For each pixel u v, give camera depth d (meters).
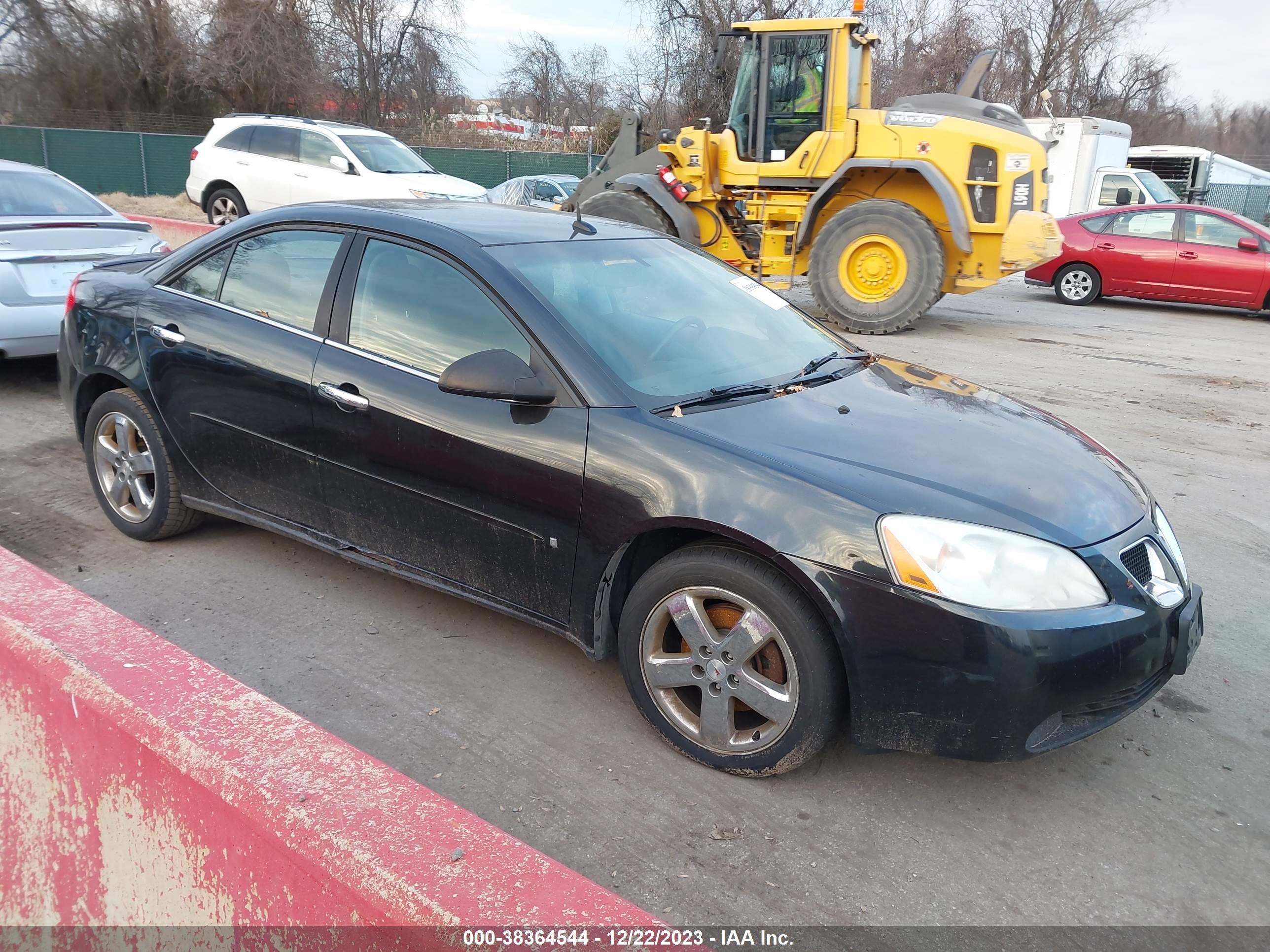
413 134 37.03
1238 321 13.23
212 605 3.80
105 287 4.38
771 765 2.76
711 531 2.73
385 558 3.54
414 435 3.27
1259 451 6.53
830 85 10.84
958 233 10.54
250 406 3.74
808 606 2.65
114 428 4.33
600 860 2.47
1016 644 2.47
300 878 1.37
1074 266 14.30
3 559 2.14
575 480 2.96
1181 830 2.68
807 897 2.37
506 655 3.51
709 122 11.74
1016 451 3.04
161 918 1.61
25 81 36.16
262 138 15.08
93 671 1.71
